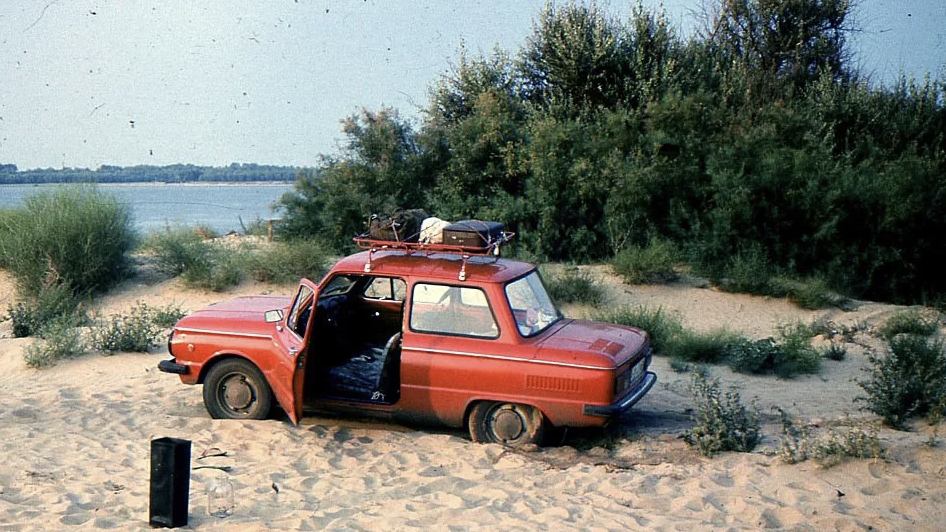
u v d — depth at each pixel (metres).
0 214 17.94
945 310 15.91
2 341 12.61
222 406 7.92
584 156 20.11
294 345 7.27
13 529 5.10
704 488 5.97
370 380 7.59
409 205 20.95
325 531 5.20
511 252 18.75
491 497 5.92
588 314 14.19
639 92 24.03
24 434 7.49
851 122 22.52
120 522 5.31
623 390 7.06
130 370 10.55
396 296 8.43
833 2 27.94
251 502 5.73
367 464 6.73
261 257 17.06
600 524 5.30
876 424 7.67
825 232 16.88
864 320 14.41
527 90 26.61
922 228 17.16
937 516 5.23
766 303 15.52
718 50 27.69
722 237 17.39
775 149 18.70
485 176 20.95
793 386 10.11
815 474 6.11
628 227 18.95
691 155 19.33
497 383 7.01
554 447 7.21
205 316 7.96
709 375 10.65
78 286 15.97
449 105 27.11
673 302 15.45
